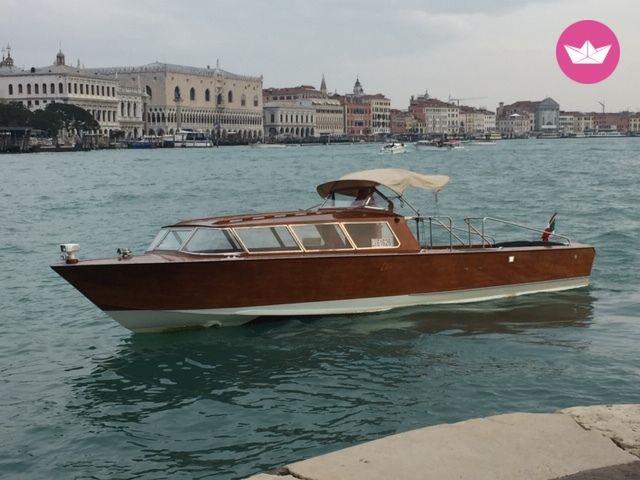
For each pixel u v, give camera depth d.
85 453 9.31
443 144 154.75
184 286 13.98
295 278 14.66
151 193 52.06
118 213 38.44
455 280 16.08
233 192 51.75
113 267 13.62
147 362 12.78
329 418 10.17
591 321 14.82
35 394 11.38
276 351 13.21
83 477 8.69
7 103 173.00
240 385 11.55
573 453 5.70
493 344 13.37
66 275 13.72
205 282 14.05
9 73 192.38
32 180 69.50
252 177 71.00
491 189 49.75
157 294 13.96
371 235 15.46
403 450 5.81
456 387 11.17
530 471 5.46
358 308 15.38
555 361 12.28
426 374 11.81
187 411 10.57
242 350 13.32
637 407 6.50
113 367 12.57
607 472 5.42
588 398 10.55
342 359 12.70
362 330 14.37
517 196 44.00
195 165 102.00
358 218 15.44
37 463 9.07
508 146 197.00
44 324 15.32
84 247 26.06
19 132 164.12
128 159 128.75
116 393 11.37
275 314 14.80
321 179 66.19
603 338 13.63
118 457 9.18
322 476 5.45
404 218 15.91
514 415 6.42
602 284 18.00
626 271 19.55
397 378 11.66
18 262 22.86
